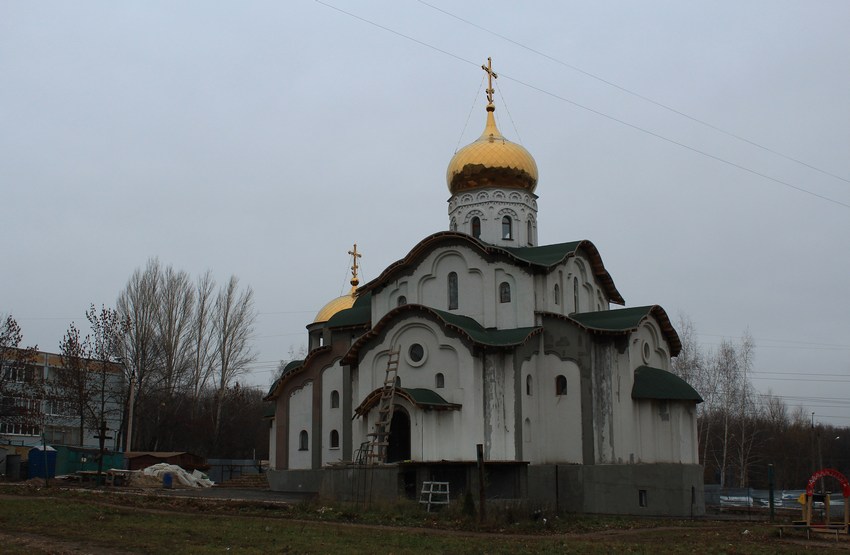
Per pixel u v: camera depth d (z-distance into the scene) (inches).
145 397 3147.1
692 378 3307.1
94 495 1533.0
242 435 4013.3
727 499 2370.8
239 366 3378.4
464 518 1343.5
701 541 1190.9
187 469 2723.9
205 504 1449.3
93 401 2987.2
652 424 1882.4
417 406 1724.9
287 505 1456.7
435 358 1835.6
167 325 3228.3
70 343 2645.2
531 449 1850.4
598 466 1823.3
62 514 1227.9
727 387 3186.5
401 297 2053.4
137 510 1343.5
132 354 3090.6
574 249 2022.6
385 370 1891.0
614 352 1868.8
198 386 3316.9
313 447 2213.3
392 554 965.2
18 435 3294.8
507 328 1921.8
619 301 2262.6
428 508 1569.9
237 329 3388.3
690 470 1862.7
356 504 1493.6
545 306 1925.4
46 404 3331.7
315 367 2267.5
